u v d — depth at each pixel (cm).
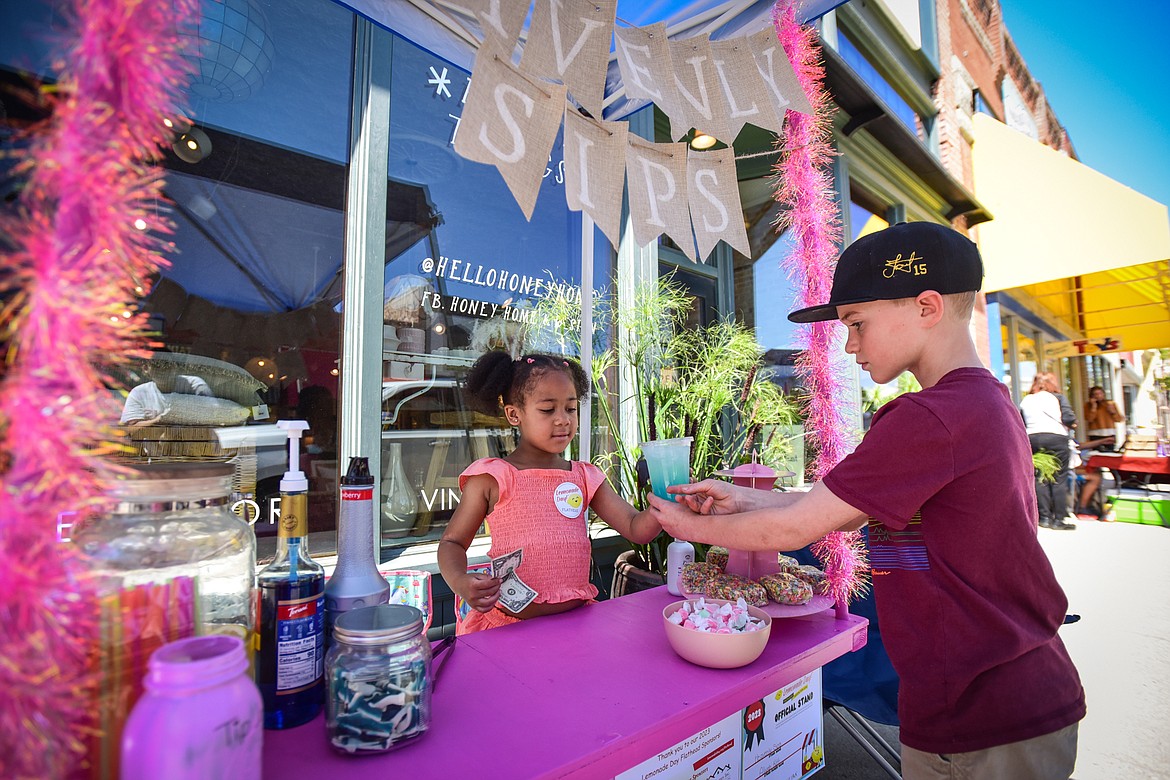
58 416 40
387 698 70
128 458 181
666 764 99
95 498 44
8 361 40
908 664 90
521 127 94
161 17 46
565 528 140
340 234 244
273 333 228
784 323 423
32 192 41
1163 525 620
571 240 316
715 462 271
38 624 40
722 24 175
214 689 49
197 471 63
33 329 40
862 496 88
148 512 59
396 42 257
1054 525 605
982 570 87
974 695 85
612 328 304
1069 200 650
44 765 40
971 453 85
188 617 59
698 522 107
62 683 42
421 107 266
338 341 241
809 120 169
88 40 42
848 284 102
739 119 138
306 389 233
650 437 211
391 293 254
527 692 88
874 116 429
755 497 108
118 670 52
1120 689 264
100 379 45
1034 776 83
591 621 123
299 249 236
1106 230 627
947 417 86
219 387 210
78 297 41
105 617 52
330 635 82
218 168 221
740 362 266
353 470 88
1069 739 86
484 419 279
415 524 255
